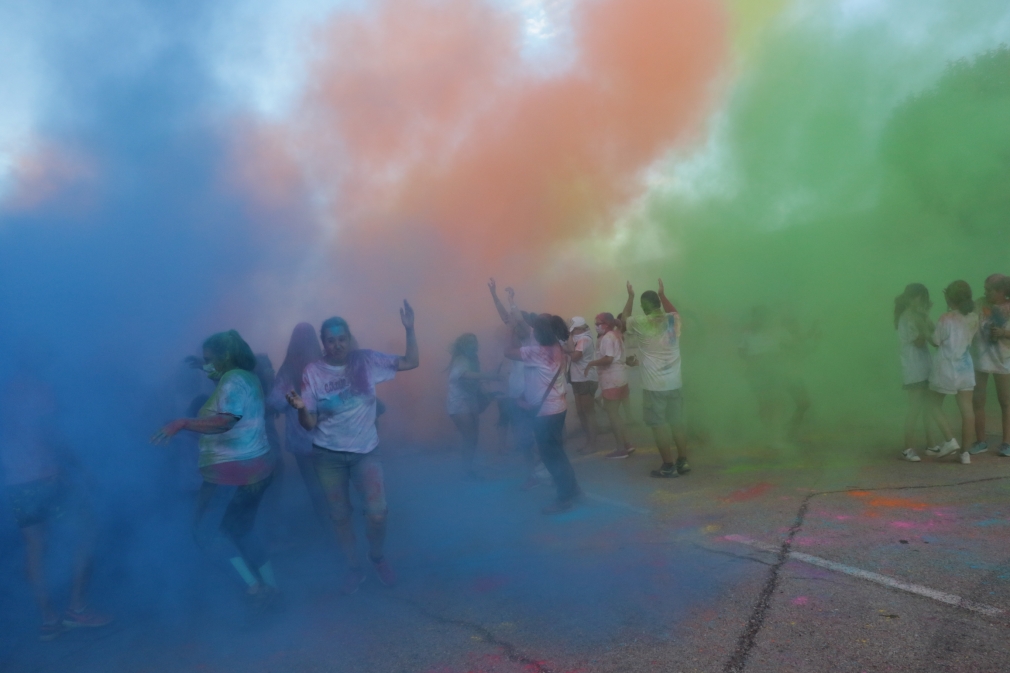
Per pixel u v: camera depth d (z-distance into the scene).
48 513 3.48
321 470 3.62
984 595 2.84
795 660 2.51
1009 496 4.14
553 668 2.67
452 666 2.78
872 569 3.22
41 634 3.45
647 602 3.15
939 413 5.12
